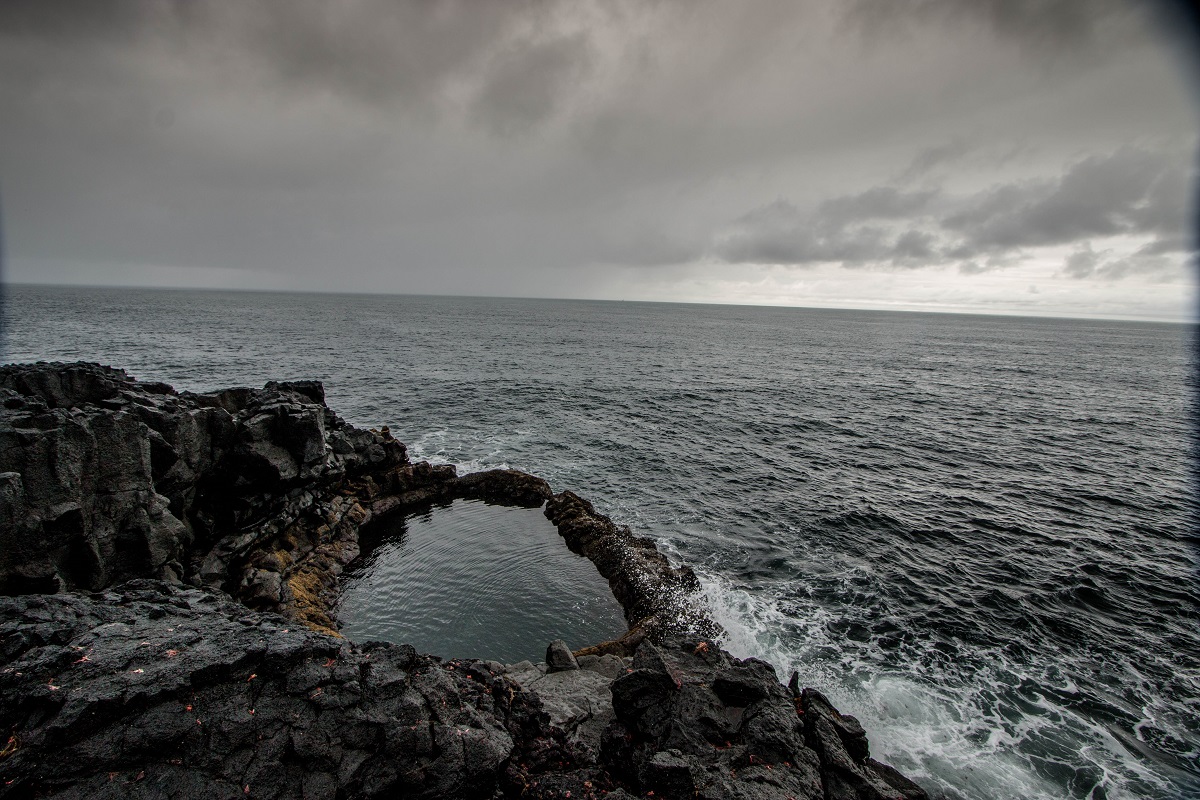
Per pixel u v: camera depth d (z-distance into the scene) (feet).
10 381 67.72
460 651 65.87
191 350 278.87
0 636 35.70
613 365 294.87
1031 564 88.74
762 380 258.57
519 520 101.76
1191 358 454.40
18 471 53.72
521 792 36.68
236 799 30.99
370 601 76.28
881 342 503.20
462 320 620.49
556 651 58.90
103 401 70.33
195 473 76.54
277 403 90.99
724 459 138.62
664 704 44.34
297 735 34.12
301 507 88.53
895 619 73.67
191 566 73.05
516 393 208.95
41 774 29.53
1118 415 202.08
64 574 57.52
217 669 35.60
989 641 69.67
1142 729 56.29
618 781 40.22
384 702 37.17
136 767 31.24
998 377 294.66
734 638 69.00
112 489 62.54
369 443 110.01
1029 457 145.59
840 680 62.34
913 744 53.93
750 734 41.65
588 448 145.07
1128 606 77.82
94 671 34.06
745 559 89.25
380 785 33.68
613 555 85.25
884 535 98.22
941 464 138.41
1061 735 55.31
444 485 112.27
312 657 38.70
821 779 39.17
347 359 275.18
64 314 442.09
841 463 137.59
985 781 50.01
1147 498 117.29
